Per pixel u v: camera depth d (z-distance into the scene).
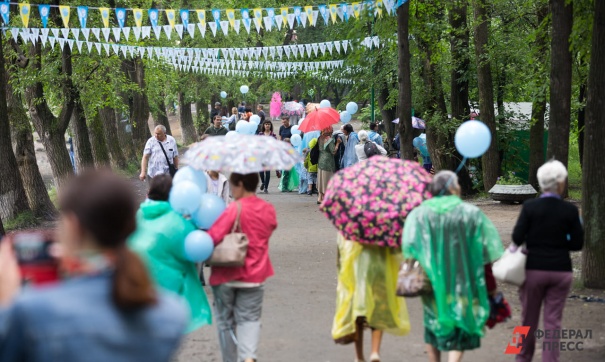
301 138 33.03
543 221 8.73
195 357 10.34
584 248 13.61
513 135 31.84
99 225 3.56
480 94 28.41
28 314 3.39
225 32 19.59
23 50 28.06
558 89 16.06
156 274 8.88
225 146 9.37
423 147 32.91
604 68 13.11
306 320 12.12
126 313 3.49
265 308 12.88
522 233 8.80
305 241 19.78
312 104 31.42
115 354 3.44
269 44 62.44
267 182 31.45
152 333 3.52
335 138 26.38
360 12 19.69
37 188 26.23
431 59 28.33
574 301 12.73
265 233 9.23
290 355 10.34
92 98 29.89
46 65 27.89
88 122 37.16
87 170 3.73
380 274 9.20
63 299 3.45
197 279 9.39
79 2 27.28
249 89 68.25
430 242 8.28
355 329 9.31
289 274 15.69
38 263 4.20
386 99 38.16
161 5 43.72
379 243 8.94
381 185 9.10
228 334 9.30
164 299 3.65
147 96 46.91
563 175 8.82
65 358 3.38
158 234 8.89
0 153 24.77
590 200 13.41
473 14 29.03
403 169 9.36
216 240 9.02
